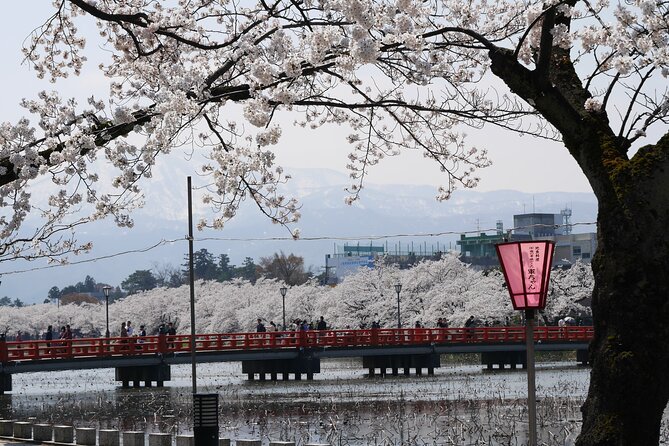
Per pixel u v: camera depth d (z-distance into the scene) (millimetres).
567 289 115125
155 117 19250
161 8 22594
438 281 119938
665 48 17141
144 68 23078
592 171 17203
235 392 61656
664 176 16438
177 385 71438
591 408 16750
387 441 36281
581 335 87562
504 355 85875
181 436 28531
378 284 123750
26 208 20688
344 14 16750
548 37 16906
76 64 24391
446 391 59750
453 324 110750
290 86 20047
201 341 70500
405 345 78812
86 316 175125
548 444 34656
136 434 30219
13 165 18969
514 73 17438
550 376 74438
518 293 15688
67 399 59031
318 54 17781
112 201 21172
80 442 32125
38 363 63906
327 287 142625
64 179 21500
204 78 21594
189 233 40969
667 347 16266
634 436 16297
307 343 74688
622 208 16516
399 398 54969
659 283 16281
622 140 17562
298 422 43375
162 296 153250
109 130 19219
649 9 17078
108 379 87688
